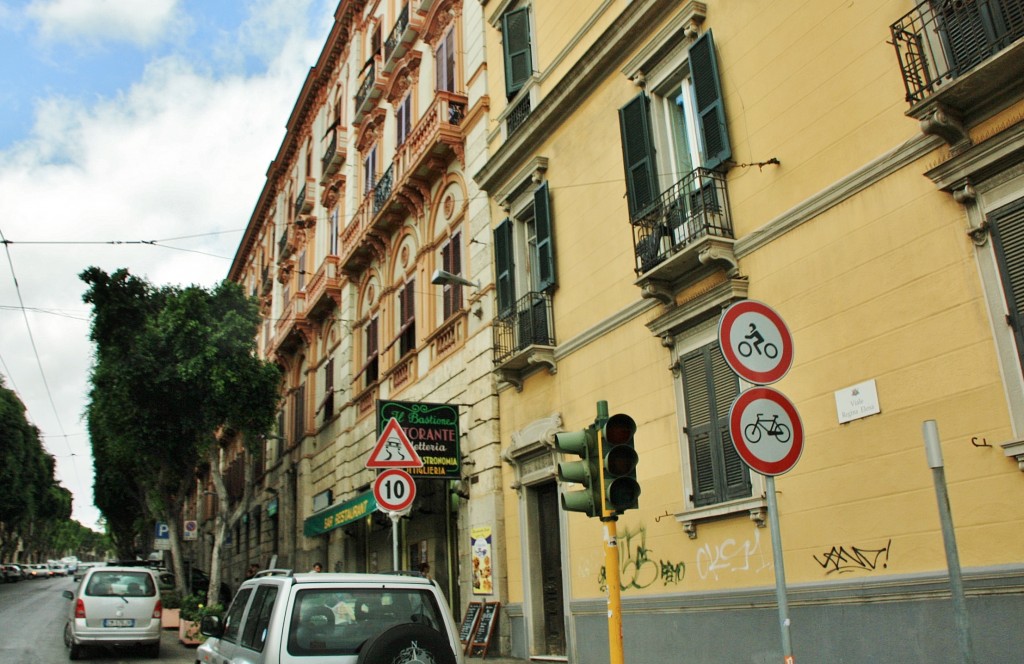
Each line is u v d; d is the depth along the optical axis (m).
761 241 10.23
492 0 18.44
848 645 8.48
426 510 19.20
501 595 15.48
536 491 15.30
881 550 8.30
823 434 9.12
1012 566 7.08
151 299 25.16
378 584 7.07
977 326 7.68
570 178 14.64
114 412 24.80
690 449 11.04
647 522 11.74
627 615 11.84
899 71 8.71
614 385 12.88
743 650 9.77
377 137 25.81
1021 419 7.22
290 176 39.19
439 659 6.34
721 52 11.26
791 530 9.37
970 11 7.81
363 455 23.84
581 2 15.07
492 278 16.98
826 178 9.47
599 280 13.55
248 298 25.34
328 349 28.91
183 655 17.66
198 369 23.39
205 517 52.34
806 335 9.48
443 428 16.86
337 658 6.49
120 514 54.38
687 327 11.28
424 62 22.52
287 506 31.56
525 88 16.38
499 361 15.55
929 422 5.28
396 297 22.84
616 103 13.52
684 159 12.23
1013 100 7.52
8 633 22.17
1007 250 7.48
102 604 16.67
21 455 46.97
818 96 9.69
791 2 10.20
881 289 8.66
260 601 7.42
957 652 7.43
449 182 19.84
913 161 8.48
